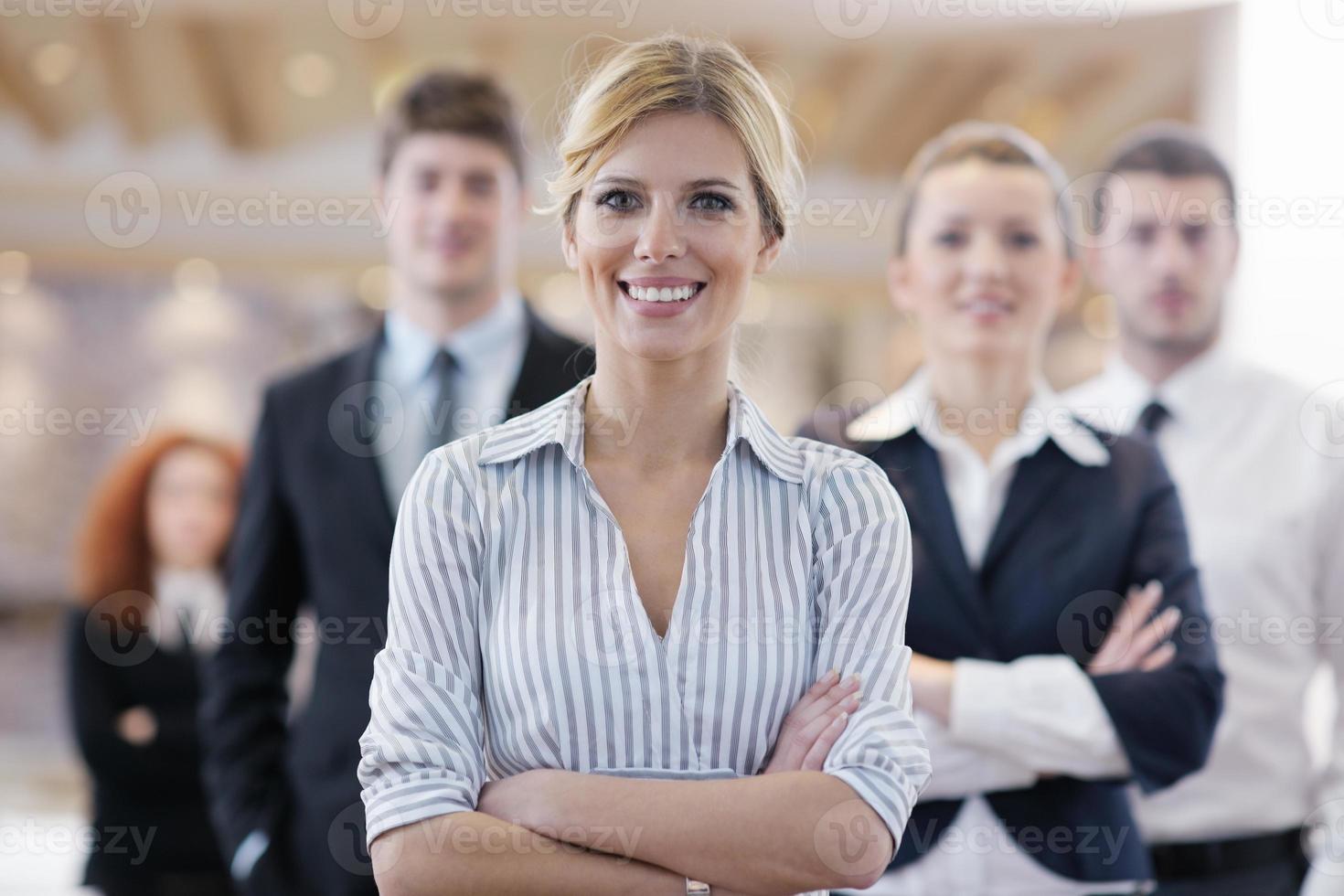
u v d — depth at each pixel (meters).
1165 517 2.00
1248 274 3.87
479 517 1.24
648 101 1.19
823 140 7.75
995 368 2.09
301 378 2.39
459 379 2.38
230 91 7.46
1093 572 1.96
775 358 9.88
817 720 1.20
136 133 8.31
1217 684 1.90
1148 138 2.60
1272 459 2.37
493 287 2.43
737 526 1.24
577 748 1.19
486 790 1.19
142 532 3.22
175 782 3.00
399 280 2.44
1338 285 3.86
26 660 9.17
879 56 6.16
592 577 1.21
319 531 2.24
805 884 1.13
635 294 1.20
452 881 1.14
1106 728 1.85
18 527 10.02
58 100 7.69
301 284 10.05
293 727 2.29
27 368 9.99
